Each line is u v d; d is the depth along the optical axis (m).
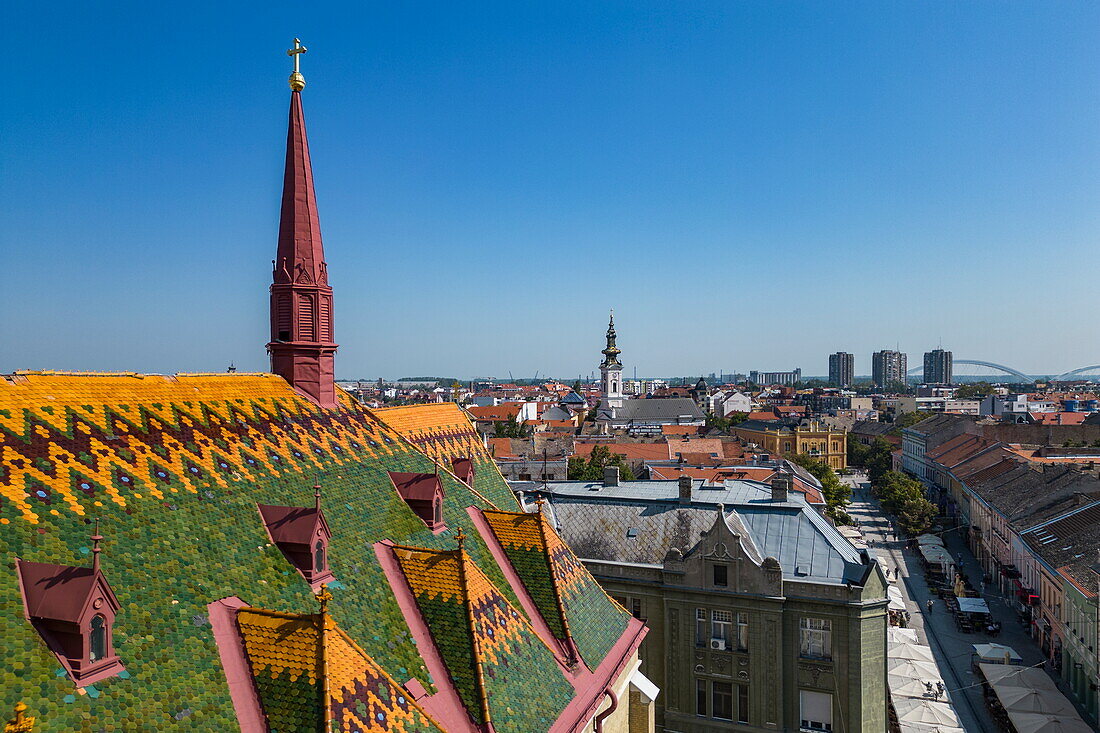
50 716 15.25
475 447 58.78
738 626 49.12
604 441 163.50
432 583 27.00
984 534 107.56
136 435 24.28
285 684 18.95
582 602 34.62
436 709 23.38
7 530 17.97
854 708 46.12
